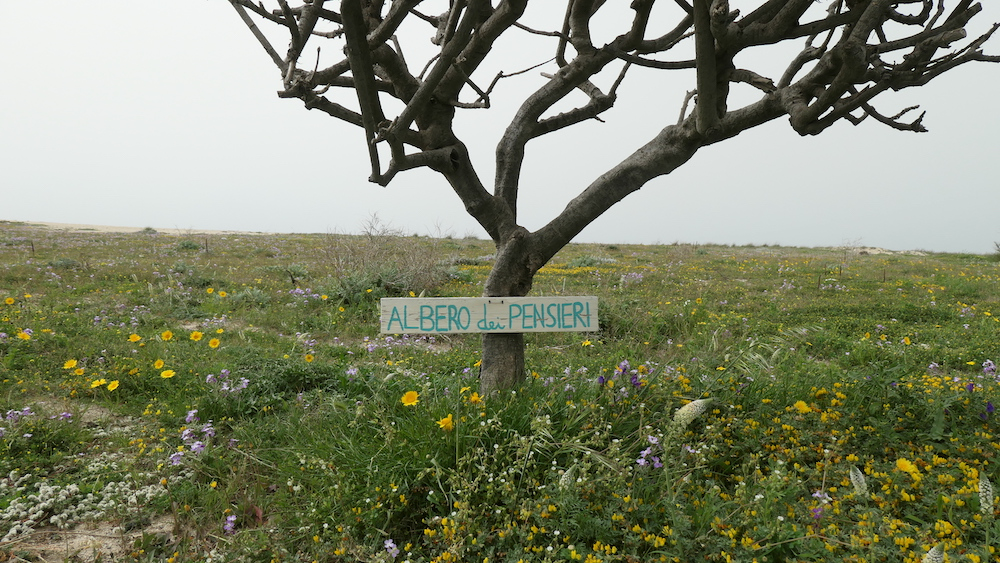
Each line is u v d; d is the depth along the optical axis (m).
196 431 3.76
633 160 3.68
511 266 3.78
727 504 2.53
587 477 2.65
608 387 3.34
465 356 6.05
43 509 2.99
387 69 3.44
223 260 16.78
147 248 19.69
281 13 3.06
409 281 10.43
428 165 3.48
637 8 3.33
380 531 2.57
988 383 4.38
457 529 2.44
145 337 6.42
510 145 3.88
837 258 20.28
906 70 2.81
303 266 13.98
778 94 3.25
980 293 11.07
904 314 8.52
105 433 3.90
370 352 6.29
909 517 2.49
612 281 12.17
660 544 2.26
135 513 2.93
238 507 2.95
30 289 9.72
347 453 3.17
